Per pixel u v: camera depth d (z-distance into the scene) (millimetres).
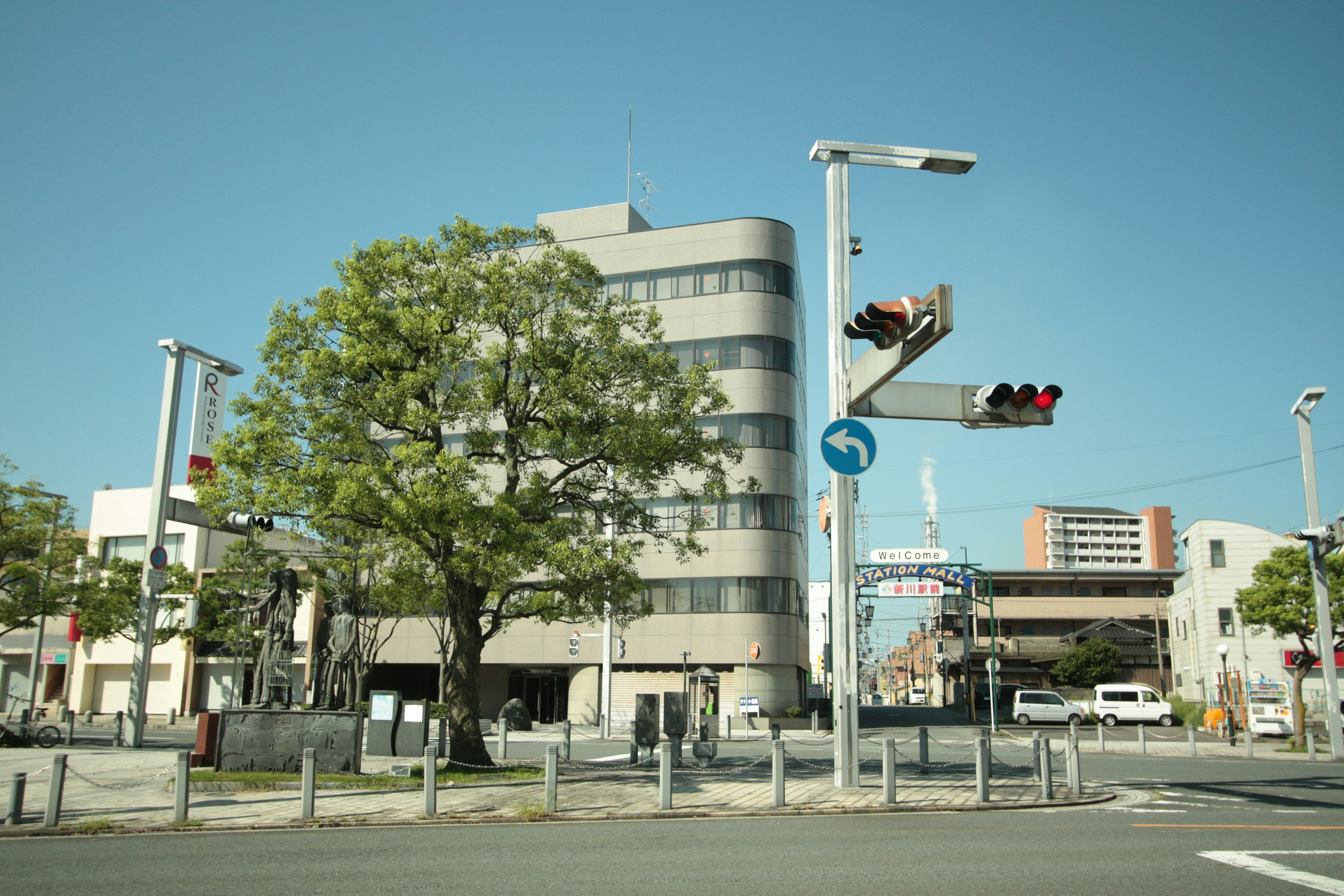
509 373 18406
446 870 8289
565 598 18734
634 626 42031
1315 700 46219
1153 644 62125
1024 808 12828
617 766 19391
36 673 28609
